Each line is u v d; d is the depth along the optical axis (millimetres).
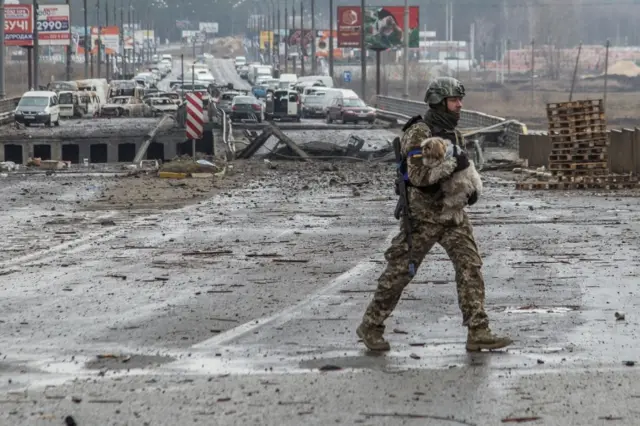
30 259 35906
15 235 43562
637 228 43375
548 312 24609
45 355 20453
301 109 193125
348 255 36000
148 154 131375
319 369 18953
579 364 19156
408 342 21156
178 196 63312
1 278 31328
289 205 57000
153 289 28922
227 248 38406
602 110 66625
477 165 87812
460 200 19672
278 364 19422
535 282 29250
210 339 21828
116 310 25531
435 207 19750
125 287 29328
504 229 43562
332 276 31047
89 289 29016
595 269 31672
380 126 161875
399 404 16500
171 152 130500
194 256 36312
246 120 166375
